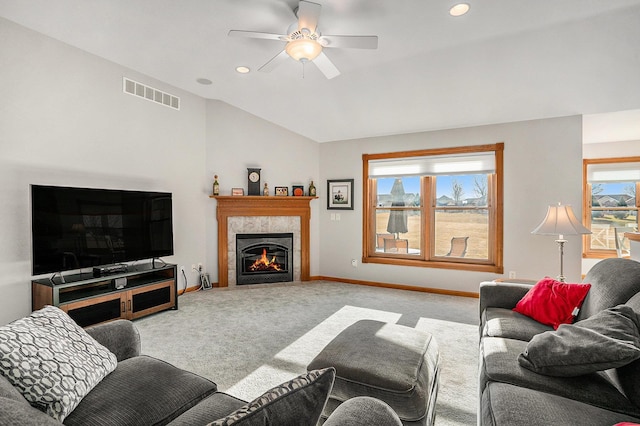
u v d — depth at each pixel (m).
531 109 3.95
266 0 2.46
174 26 2.89
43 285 2.96
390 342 1.94
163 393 1.36
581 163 3.96
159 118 4.31
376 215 5.32
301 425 0.77
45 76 3.17
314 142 5.60
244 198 5.07
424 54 3.23
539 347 1.50
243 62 3.58
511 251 4.30
